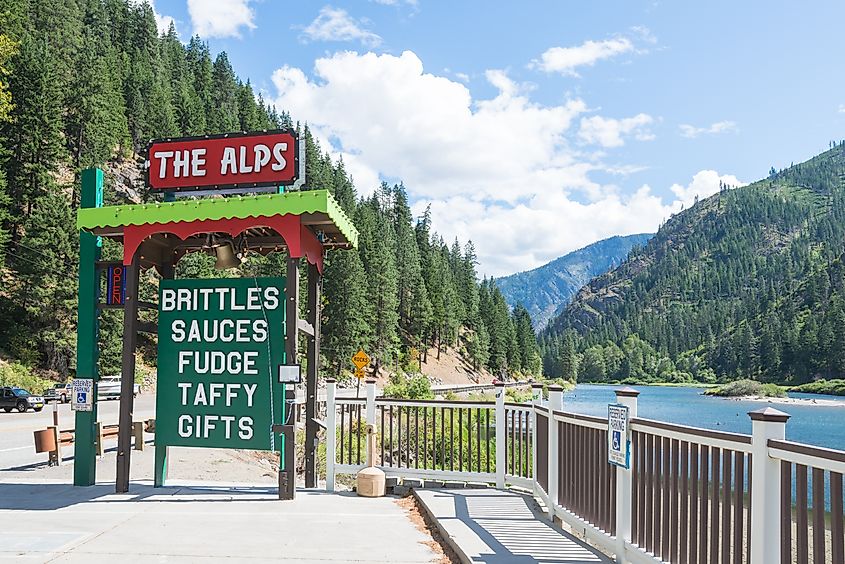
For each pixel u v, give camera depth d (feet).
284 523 23.41
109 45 361.30
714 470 13.26
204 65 442.50
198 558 18.81
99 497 28.12
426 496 26.99
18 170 199.62
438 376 330.34
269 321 29.45
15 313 176.45
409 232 402.11
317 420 31.48
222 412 29.43
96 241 31.17
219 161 29.89
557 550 18.39
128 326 29.66
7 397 108.17
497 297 453.17
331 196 28.02
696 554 13.80
